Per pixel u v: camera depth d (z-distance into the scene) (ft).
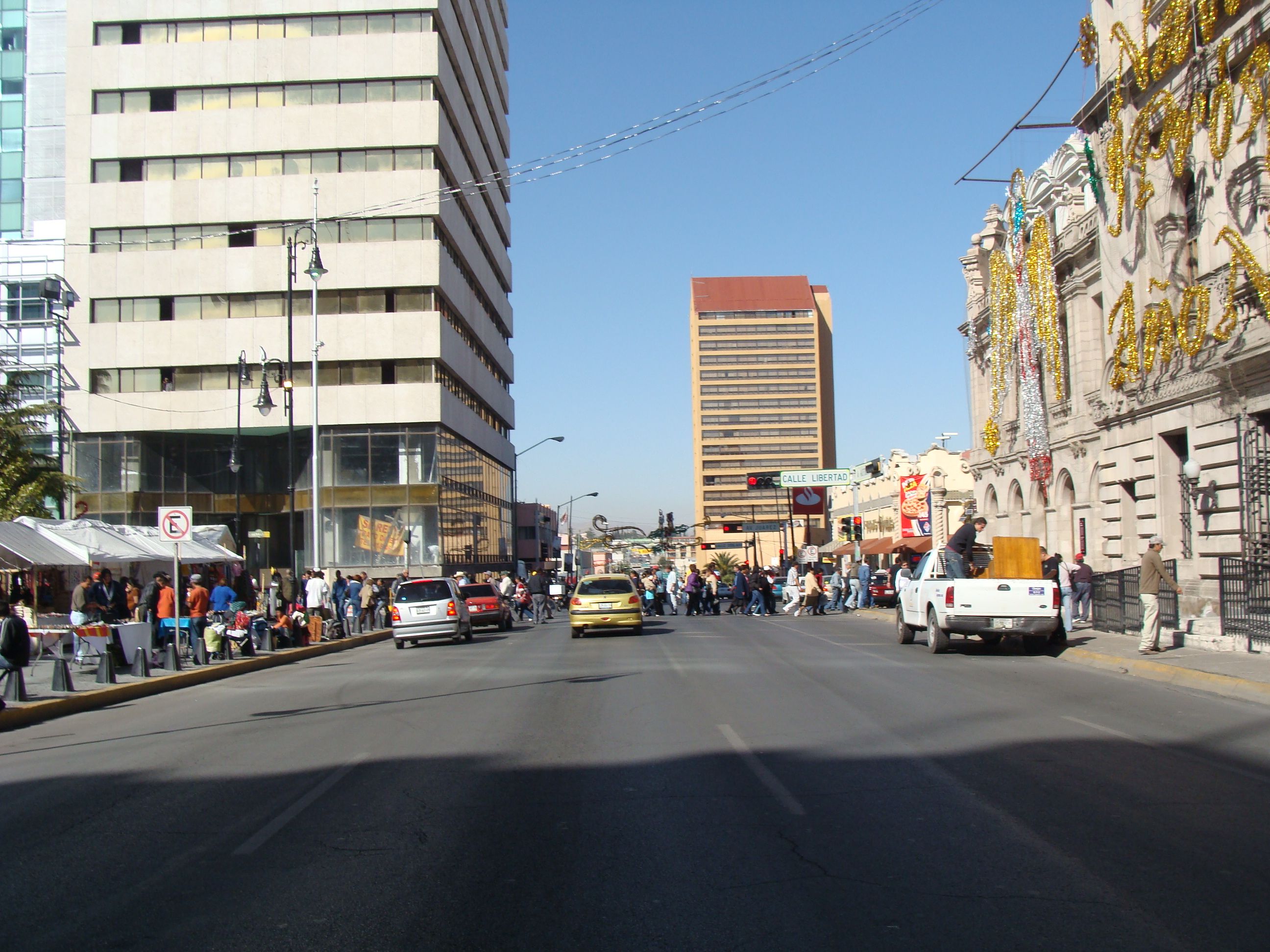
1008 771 30.32
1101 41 86.58
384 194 167.32
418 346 165.58
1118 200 83.71
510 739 37.60
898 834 23.57
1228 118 68.23
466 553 187.01
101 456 166.50
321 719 44.96
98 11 170.81
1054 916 18.06
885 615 122.42
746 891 19.67
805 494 209.97
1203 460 71.05
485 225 217.36
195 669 67.87
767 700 46.19
